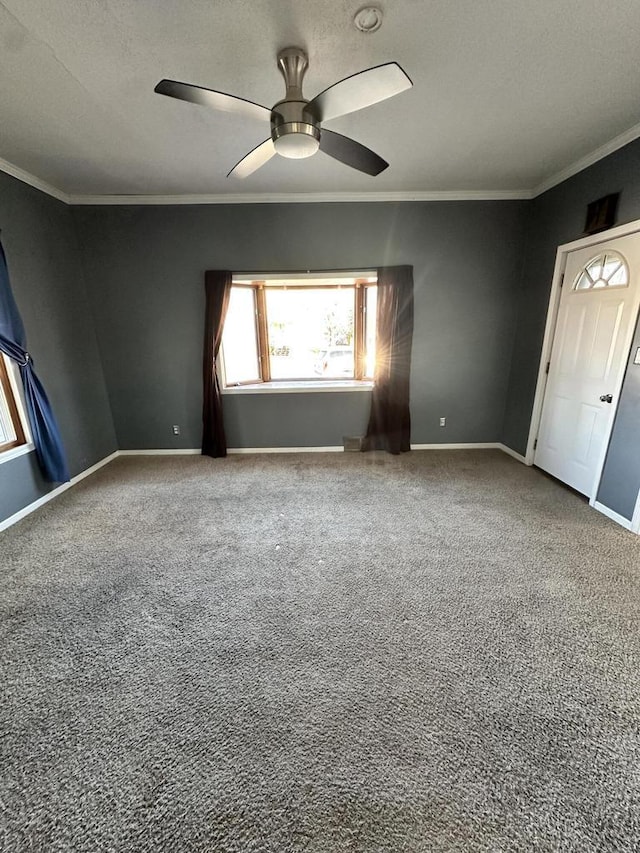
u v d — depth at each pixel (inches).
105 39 61.8
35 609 75.6
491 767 47.4
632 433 99.4
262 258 145.0
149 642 67.5
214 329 148.9
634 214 95.9
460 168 118.0
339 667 62.1
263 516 111.9
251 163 80.3
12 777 47.2
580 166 112.7
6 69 68.7
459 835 41.1
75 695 57.7
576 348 120.1
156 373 158.1
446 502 118.2
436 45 64.9
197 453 166.9
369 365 171.8
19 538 101.2
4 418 110.2
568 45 65.3
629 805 43.4
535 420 141.8
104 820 42.8
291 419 164.1
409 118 89.0
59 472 120.7
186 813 43.3
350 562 89.7
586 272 115.2
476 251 145.6
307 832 41.5
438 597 77.6
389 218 141.7
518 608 74.1
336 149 74.0
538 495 121.9
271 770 47.4
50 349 127.6
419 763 47.9
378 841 40.7
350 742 50.6
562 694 56.8
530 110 85.8
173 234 142.9
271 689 58.4
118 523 108.8
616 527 102.9
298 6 55.9
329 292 164.2
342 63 68.9
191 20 58.0
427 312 151.9
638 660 62.4
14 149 100.4
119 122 87.8
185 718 54.1
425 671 61.1
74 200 137.6
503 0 55.7
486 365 158.2
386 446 162.9
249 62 68.3
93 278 146.7
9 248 110.9
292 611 74.5
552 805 43.5
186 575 85.8
